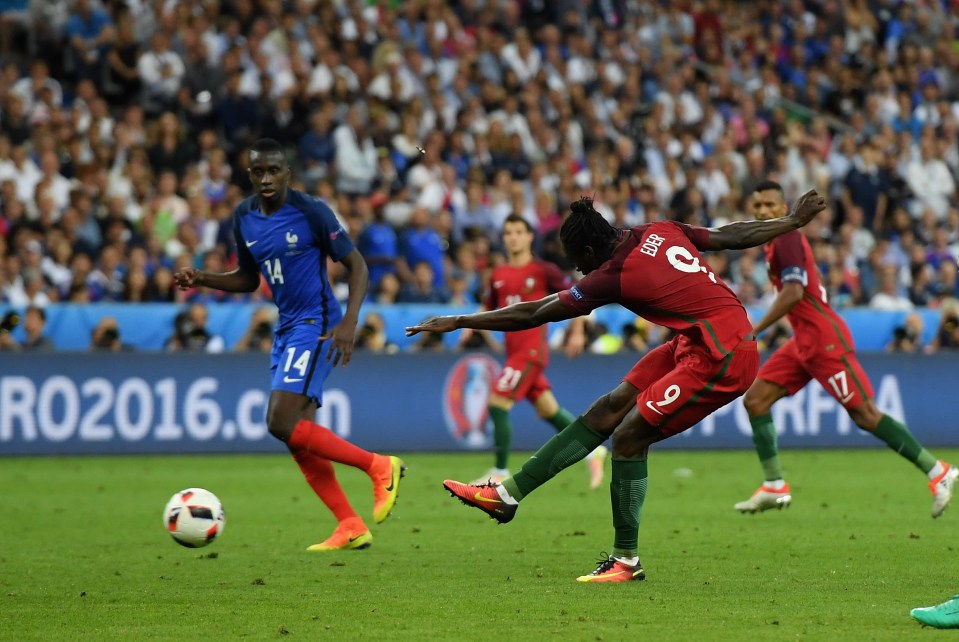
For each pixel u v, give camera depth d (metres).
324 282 28.00
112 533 31.08
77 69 67.38
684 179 74.62
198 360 51.41
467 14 79.62
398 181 67.31
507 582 23.53
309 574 24.55
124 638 18.44
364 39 73.25
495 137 70.44
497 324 22.42
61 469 47.47
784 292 32.31
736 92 82.75
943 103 84.56
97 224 58.94
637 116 78.19
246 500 38.47
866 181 75.38
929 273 66.88
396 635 18.55
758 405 34.09
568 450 23.83
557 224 67.38
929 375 56.97
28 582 23.61
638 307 22.80
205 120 67.38
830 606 20.95
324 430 27.62
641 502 23.66
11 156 60.88
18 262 54.62
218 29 72.19
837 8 91.88
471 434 53.97
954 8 95.56
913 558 26.73
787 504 33.75
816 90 86.62
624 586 23.05
